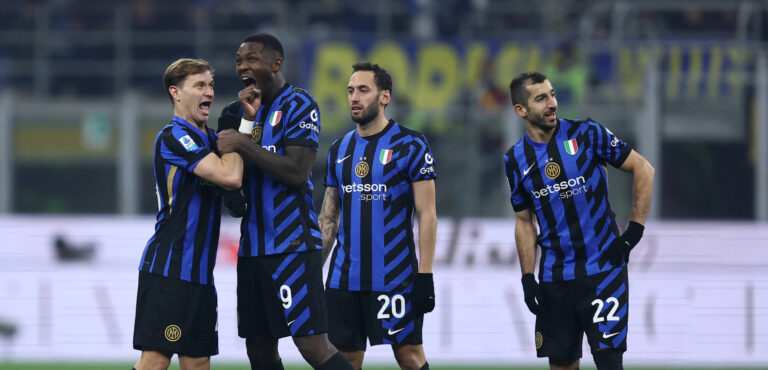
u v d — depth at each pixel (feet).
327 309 61.87
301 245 55.26
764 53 138.72
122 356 106.63
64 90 165.07
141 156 147.54
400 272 60.08
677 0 155.22
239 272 56.59
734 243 102.68
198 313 53.26
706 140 135.74
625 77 140.67
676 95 135.95
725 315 102.12
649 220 132.36
